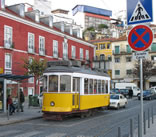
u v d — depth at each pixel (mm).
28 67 32125
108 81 20281
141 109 6078
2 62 31016
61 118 14672
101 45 63969
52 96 14609
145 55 6113
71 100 14586
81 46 49312
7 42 31828
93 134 10406
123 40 59688
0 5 33125
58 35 42281
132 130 7332
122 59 59531
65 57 43688
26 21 34812
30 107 23375
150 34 6102
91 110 17453
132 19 6332
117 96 24031
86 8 114250
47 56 39375
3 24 31156
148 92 38562
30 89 36031
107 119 15555
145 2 6180
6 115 17219
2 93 18625
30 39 36000
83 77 15852
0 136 10156
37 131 11305
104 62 61750
